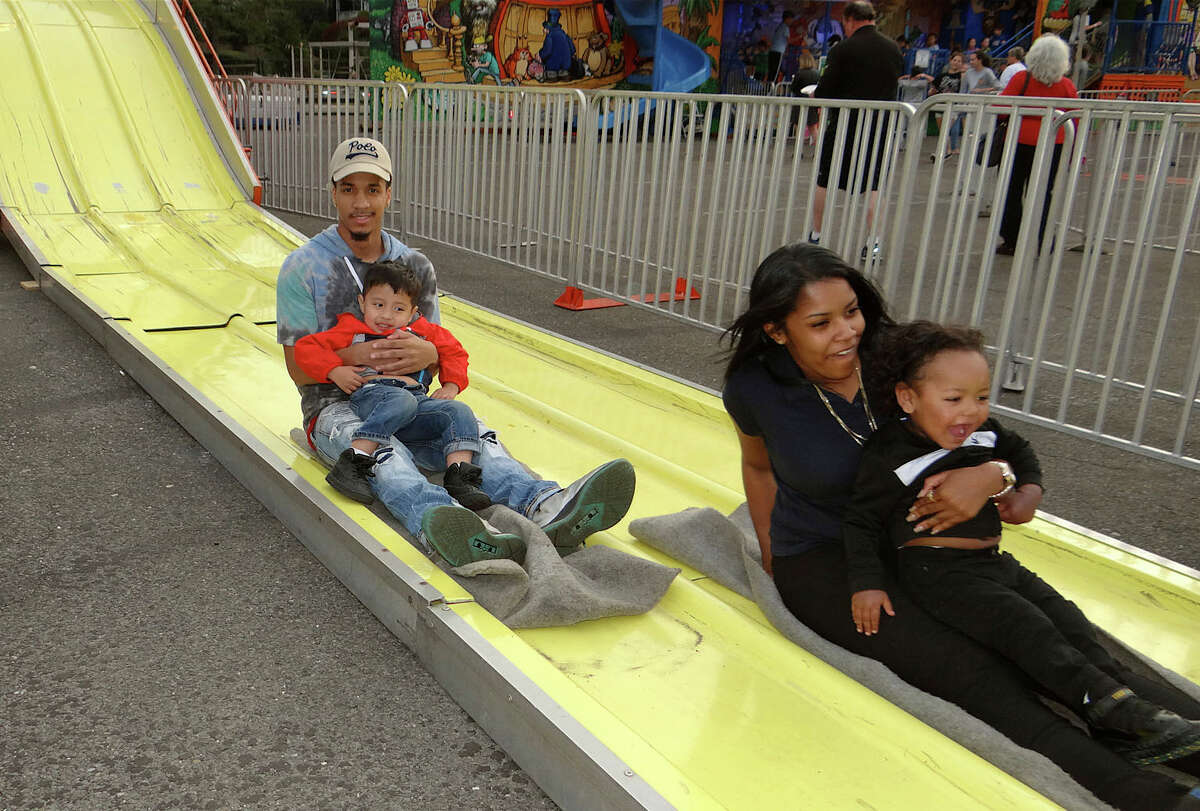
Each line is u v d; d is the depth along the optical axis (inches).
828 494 104.1
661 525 128.0
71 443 170.2
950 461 95.3
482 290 307.6
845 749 91.8
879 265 209.5
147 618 119.3
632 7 918.4
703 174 235.8
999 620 91.1
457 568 112.1
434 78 885.8
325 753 97.7
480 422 139.3
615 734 88.7
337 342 137.3
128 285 254.8
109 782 92.0
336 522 126.3
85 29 404.2
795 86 612.1
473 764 97.4
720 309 236.7
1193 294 332.2
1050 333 281.9
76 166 339.0
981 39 1091.9
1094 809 82.3
